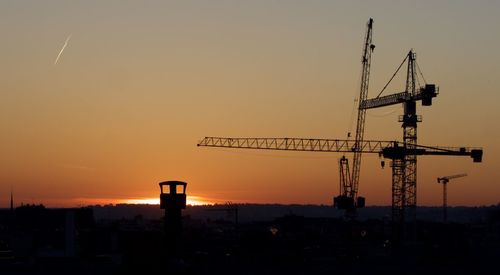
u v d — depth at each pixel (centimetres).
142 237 10112
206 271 18212
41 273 17612
